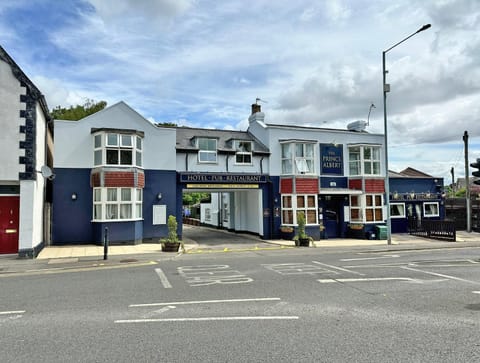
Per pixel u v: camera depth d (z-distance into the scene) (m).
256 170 21.53
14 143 13.66
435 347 4.84
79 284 9.08
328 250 16.58
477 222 25.89
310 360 4.43
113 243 17.33
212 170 20.58
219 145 21.50
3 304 7.19
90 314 6.43
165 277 9.92
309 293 7.93
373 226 22.25
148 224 18.77
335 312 6.48
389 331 5.48
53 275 10.48
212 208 32.28
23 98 13.90
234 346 4.89
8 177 13.52
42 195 16.06
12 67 13.88
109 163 17.53
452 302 7.17
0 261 12.87
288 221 21.45
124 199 17.77
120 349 4.82
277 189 21.84
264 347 4.85
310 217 21.38
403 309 6.68
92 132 17.88
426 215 24.94
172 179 19.44
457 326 5.71
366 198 22.56
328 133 23.03
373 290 8.21
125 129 17.80
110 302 7.25
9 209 14.21
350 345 4.92
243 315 6.29
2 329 5.67
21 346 4.96
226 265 12.05
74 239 17.48
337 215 23.08
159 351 4.75
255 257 14.23
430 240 20.80
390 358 4.48
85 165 17.81
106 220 17.28
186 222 41.09
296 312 6.48
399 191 24.42
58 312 6.57
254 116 23.78
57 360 4.50
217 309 6.68
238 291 8.15
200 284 8.93
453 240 19.95
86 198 17.77
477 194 31.23
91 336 5.32
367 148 23.25
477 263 12.23
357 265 11.91
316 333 5.40
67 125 17.64
